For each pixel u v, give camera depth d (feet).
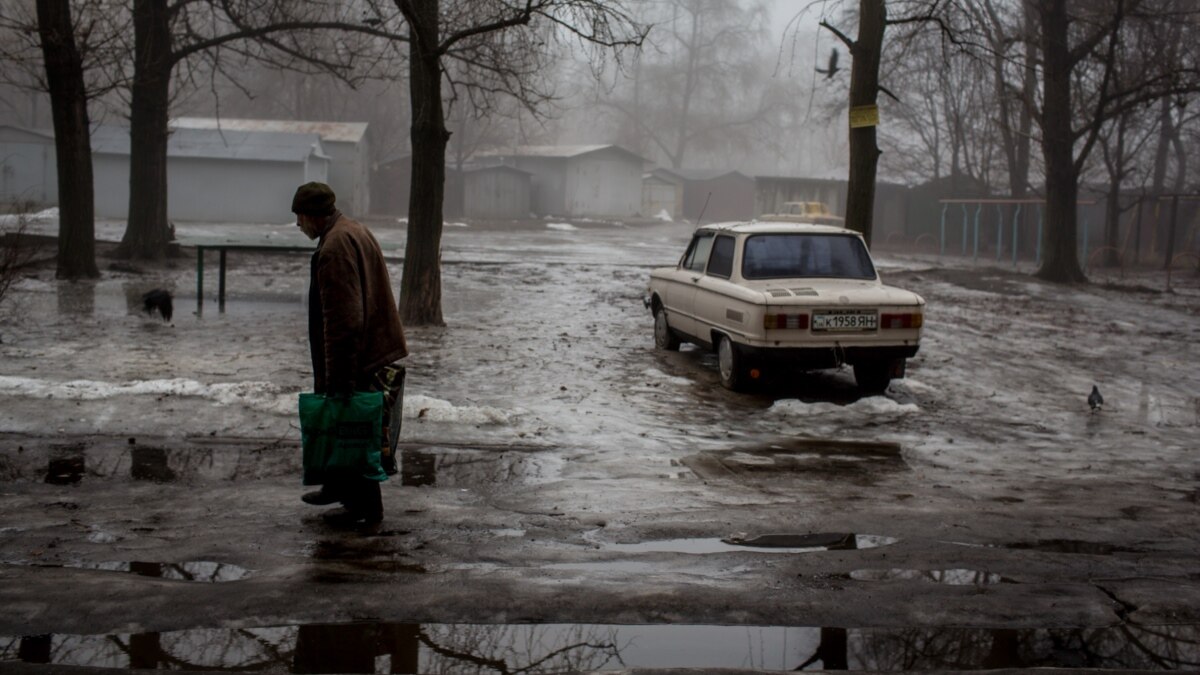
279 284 64.80
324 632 13.37
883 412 32.04
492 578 15.49
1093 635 13.97
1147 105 89.76
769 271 35.29
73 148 62.13
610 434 27.22
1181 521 20.31
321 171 161.68
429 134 45.16
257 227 136.36
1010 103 108.37
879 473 24.25
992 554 17.49
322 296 17.22
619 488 21.74
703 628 13.93
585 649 13.10
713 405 32.12
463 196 188.65
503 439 25.90
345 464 17.62
